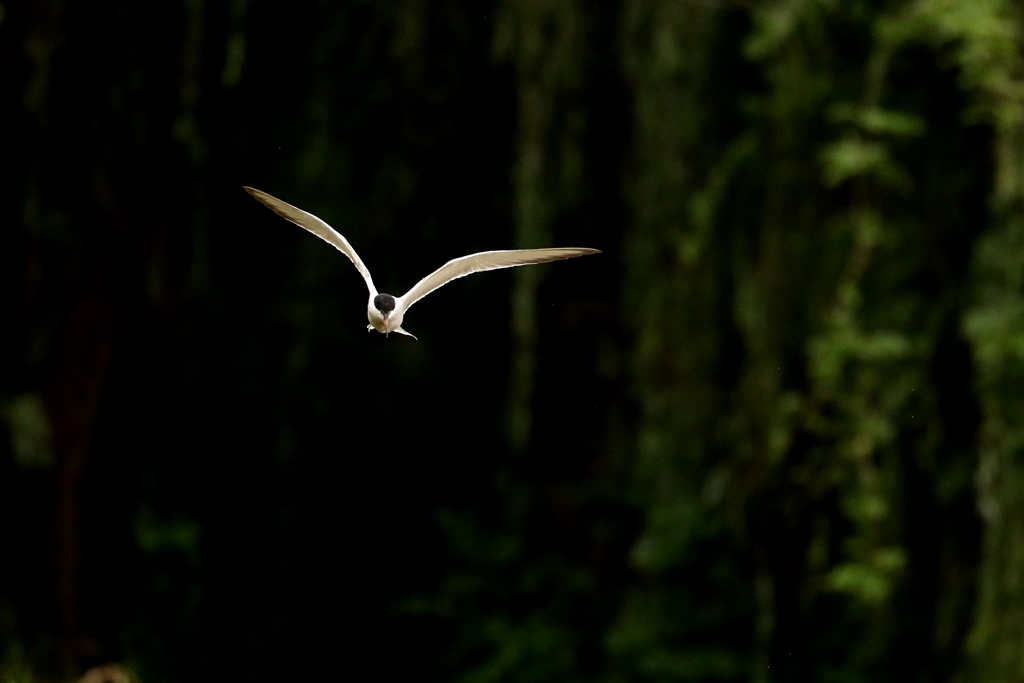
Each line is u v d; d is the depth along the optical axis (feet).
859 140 36.01
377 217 44.73
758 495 40.47
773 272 38.06
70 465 40.86
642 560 41.96
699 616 43.16
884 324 37.32
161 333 42.47
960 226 37.42
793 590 41.29
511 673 46.57
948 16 33.47
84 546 42.16
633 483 45.85
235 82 38.45
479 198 45.78
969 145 37.11
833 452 38.11
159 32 39.58
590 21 40.63
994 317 34.63
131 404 42.34
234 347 45.93
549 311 46.32
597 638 46.96
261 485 47.44
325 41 42.47
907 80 37.04
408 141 43.88
